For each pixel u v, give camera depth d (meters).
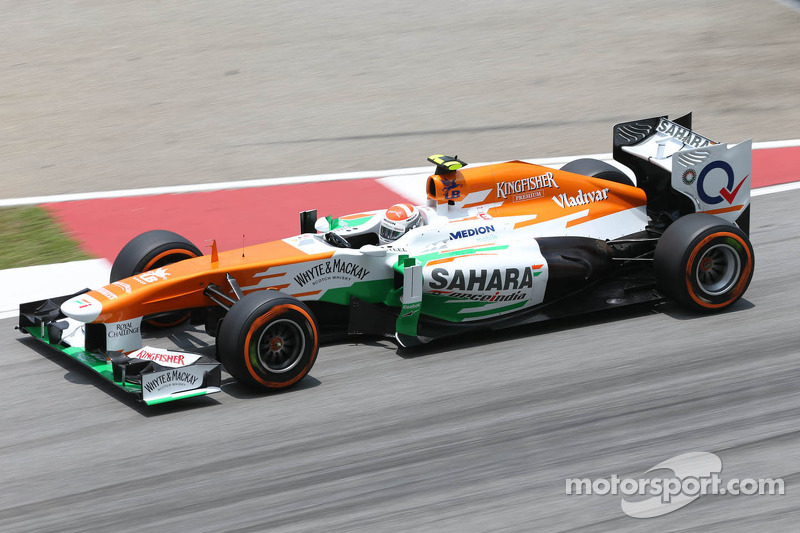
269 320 24.27
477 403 24.14
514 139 47.94
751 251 28.92
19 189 42.22
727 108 52.03
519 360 26.61
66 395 24.80
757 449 21.77
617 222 30.84
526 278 28.44
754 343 26.97
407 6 71.62
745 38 64.06
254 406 24.14
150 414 23.80
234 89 56.19
